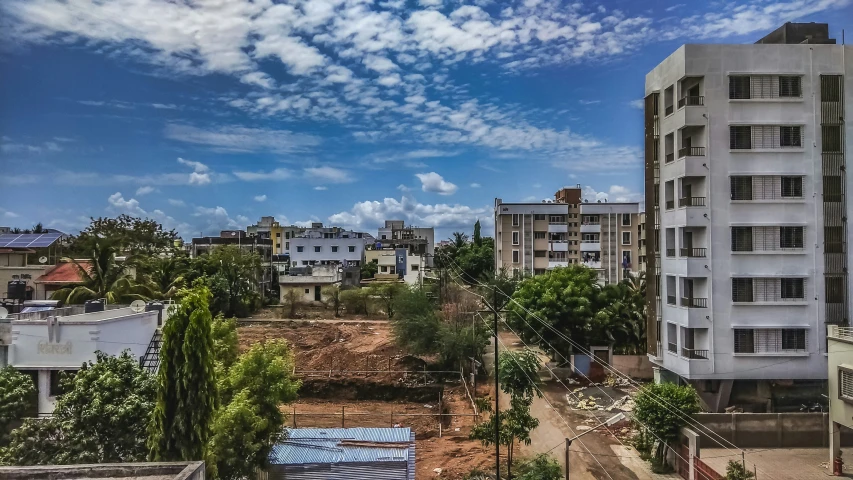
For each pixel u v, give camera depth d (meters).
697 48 30.88
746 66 30.75
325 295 68.00
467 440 28.50
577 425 30.59
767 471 23.69
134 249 57.59
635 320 40.53
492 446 27.28
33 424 16.33
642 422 25.44
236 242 101.06
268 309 69.06
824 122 30.48
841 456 25.17
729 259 30.48
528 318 40.91
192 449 13.73
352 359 43.06
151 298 41.72
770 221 30.41
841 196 30.36
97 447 15.88
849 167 30.34
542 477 20.02
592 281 42.59
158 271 55.28
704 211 30.56
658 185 34.75
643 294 41.69
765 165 30.55
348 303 66.12
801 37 32.38
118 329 21.56
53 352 20.73
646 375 39.53
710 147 30.61
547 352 42.56
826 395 29.83
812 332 30.02
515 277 63.91
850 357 22.67
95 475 10.35
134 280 44.53
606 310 40.31
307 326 57.22
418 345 42.22
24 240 48.88
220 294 61.06
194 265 62.50
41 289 42.25
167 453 13.70
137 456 15.76
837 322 29.95
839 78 30.58
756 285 30.47
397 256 92.75
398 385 38.09
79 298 37.59
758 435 26.44
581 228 74.50
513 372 25.58
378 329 56.09
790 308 30.17
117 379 16.75
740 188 30.69
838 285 30.20
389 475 19.69
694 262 30.48
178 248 67.12
